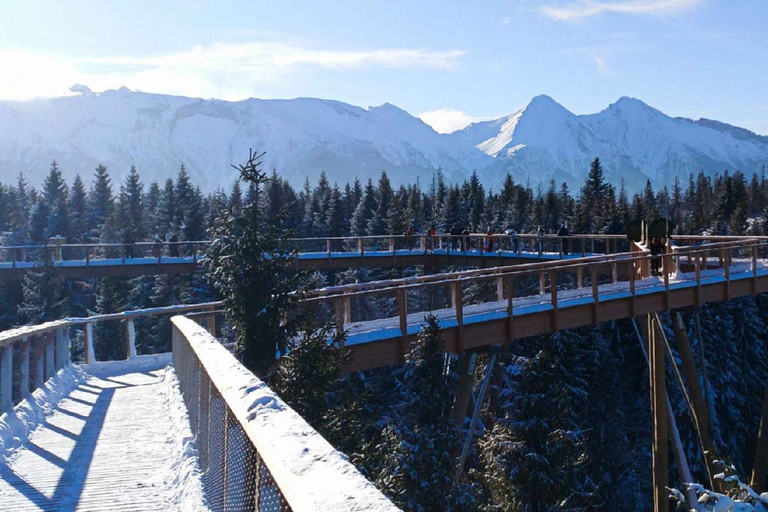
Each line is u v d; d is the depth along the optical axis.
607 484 33.09
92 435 9.04
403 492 15.15
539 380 21.03
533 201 92.06
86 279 60.56
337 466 2.71
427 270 52.31
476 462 25.33
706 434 25.77
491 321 17.58
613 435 34.69
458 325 16.98
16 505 6.30
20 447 8.44
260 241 12.39
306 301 13.23
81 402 11.41
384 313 32.41
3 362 9.49
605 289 22.12
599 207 73.69
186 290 50.66
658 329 22.62
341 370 13.23
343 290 15.37
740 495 6.90
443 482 16.11
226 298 12.64
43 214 86.19
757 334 46.69
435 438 16.61
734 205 98.75
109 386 13.09
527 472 19.59
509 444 19.70
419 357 16.69
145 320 35.88
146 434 9.06
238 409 4.09
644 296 22.00
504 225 76.12
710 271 26.77
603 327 39.81
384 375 25.31
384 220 71.19
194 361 8.04
